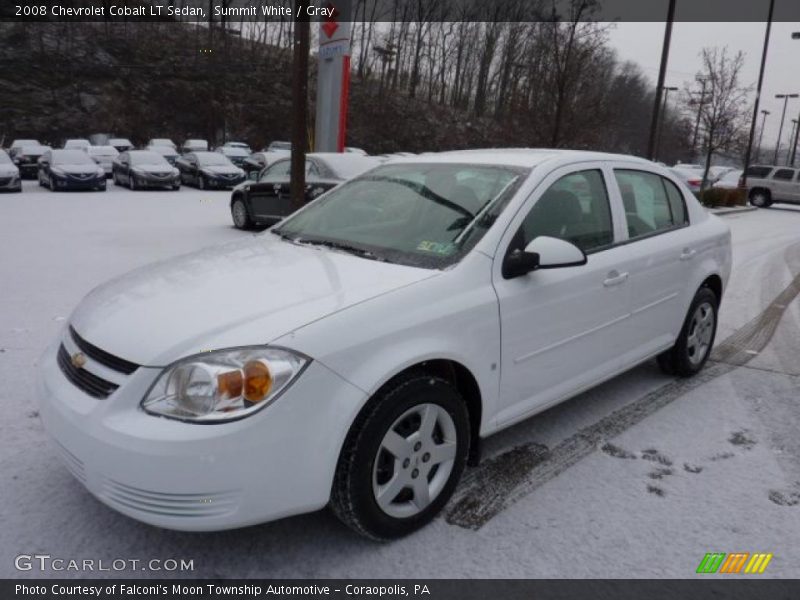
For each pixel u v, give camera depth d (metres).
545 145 18.27
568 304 3.42
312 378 2.36
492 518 2.97
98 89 60.50
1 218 14.07
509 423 3.25
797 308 7.55
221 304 2.64
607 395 4.52
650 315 4.17
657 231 4.32
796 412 4.30
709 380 4.89
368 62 75.62
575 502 3.13
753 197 28.64
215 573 2.57
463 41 72.31
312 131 30.38
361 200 3.83
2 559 2.61
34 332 5.49
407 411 2.65
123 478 2.28
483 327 2.95
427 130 65.62
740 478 3.41
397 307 2.67
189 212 16.52
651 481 3.35
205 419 2.25
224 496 2.26
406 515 2.76
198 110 61.78
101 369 2.50
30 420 3.79
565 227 3.54
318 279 2.87
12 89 57.66
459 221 3.27
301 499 2.39
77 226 12.98
